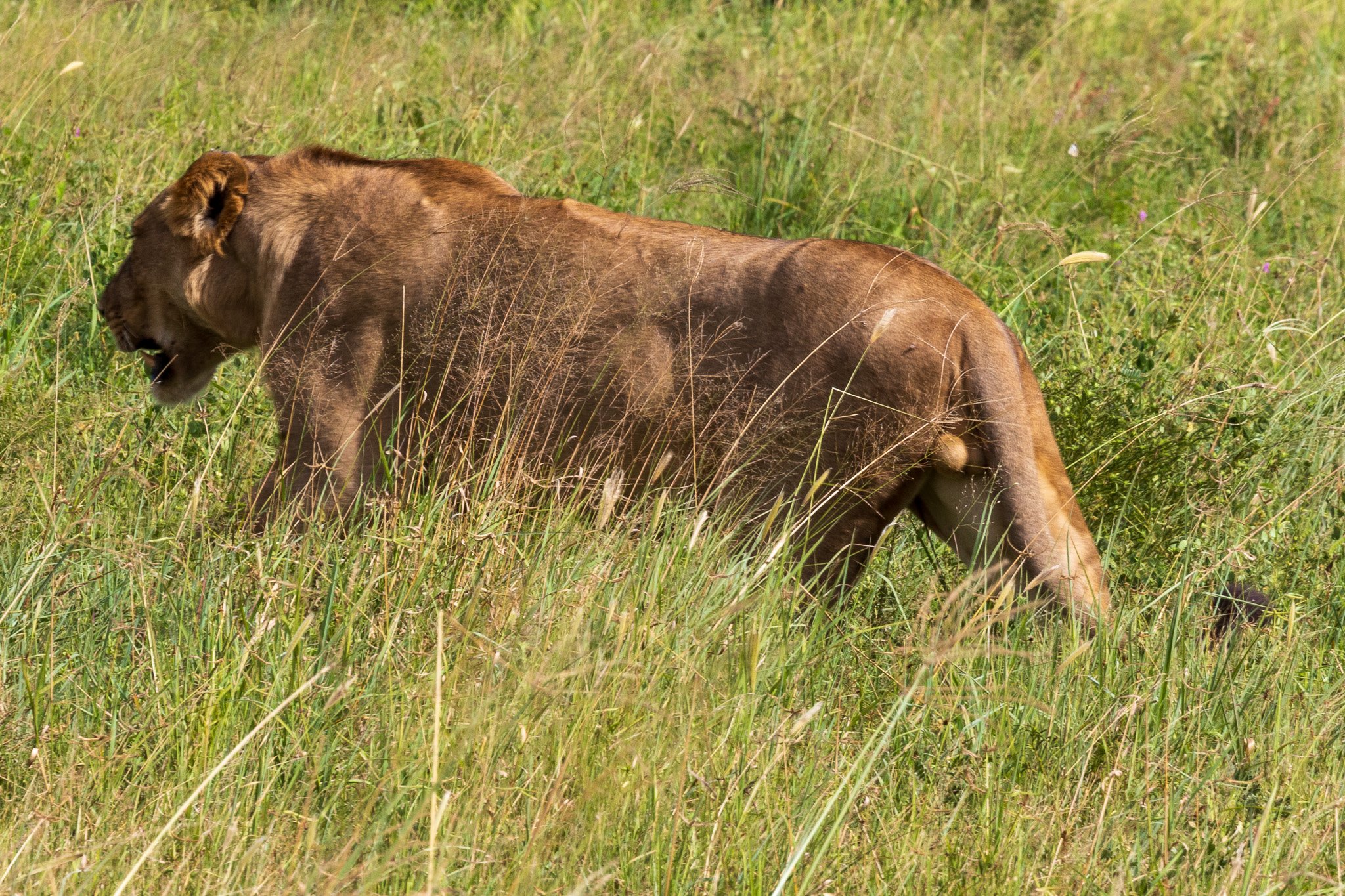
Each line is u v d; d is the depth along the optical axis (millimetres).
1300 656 16719
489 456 16719
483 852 12094
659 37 38531
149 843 11938
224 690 13773
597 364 16516
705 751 13297
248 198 18000
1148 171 33844
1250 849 13148
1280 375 23703
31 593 15570
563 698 13508
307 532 16438
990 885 12352
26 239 23469
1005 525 15844
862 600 17578
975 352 15688
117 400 20250
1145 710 14828
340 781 13062
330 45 35219
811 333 15852
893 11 45562
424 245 17188
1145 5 51750
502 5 41281
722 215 29438
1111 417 20062
